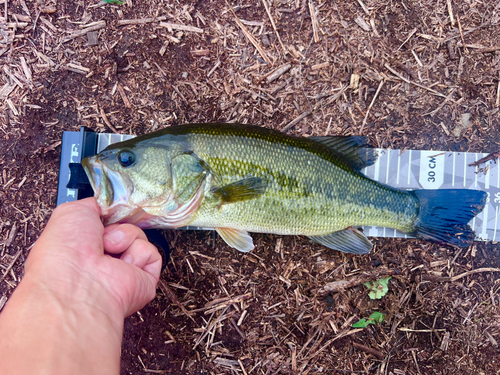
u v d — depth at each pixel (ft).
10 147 1.20
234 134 1.01
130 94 1.21
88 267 0.75
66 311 0.68
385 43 1.22
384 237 1.21
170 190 0.99
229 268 1.20
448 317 1.21
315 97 1.23
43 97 1.21
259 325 1.19
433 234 1.15
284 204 1.04
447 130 1.23
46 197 1.20
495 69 1.22
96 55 1.21
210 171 1.00
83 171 1.04
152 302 1.19
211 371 1.18
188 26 1.22
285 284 1.20
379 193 1.11
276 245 1.20
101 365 0.67
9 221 1.20
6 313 0.66
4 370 0.58
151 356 1.18
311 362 1.18
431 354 1.20
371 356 1.19
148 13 1.22
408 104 1.23
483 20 1.22
